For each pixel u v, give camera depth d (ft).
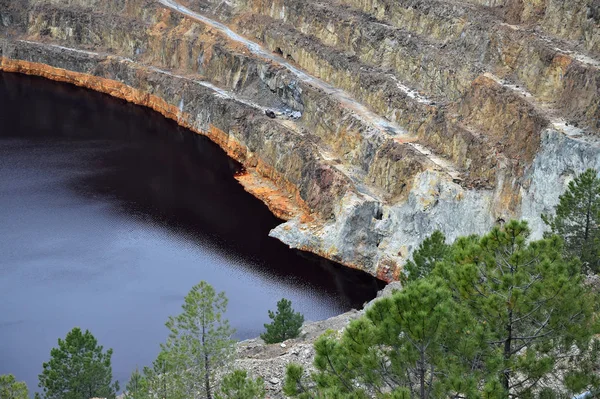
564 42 266.98
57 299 250.57
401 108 309.22
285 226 297.12
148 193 334.24
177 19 456.04
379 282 264.31
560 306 97.19
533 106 249.96
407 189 274.98
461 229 245.45
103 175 352.08
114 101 455.63
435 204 257.55
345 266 273.54
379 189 288.92
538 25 286.46
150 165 364.79
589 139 217.36
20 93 464.65
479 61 295.89
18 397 136.98
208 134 396.16
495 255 103.96
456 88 298.76
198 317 143.95
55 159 368.68
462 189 251.19
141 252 282.56
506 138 255.70
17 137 396.78
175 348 142.31
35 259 275.59
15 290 255.29
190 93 411.13
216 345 143.23
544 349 98.94
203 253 282.15
